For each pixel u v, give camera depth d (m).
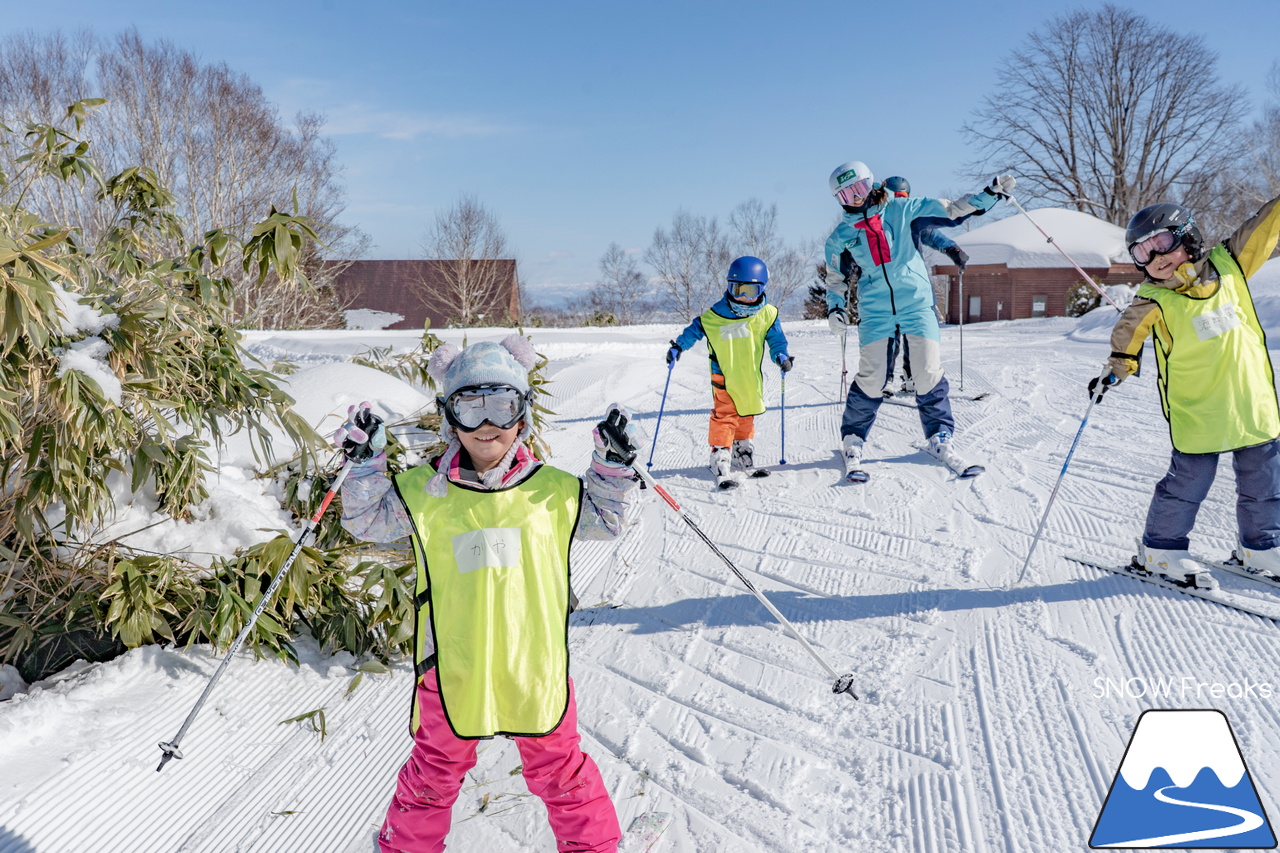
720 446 5.88
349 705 3.06
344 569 3.41
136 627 2.88
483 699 1.98
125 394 3.03
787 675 3.27
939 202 5.50
